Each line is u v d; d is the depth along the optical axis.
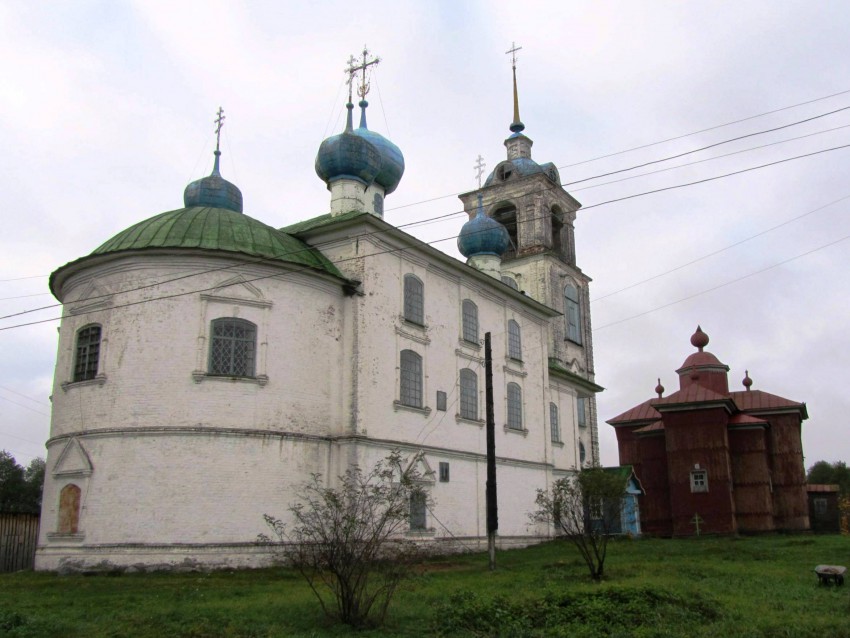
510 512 39.00
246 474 26.56
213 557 25.42
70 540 25.89
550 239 54.88
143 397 26.27
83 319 28.22
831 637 13.37
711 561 28.09
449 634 14.15
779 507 52.84
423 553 20.02
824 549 32.53
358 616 15.27
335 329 30.20
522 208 55.06
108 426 26.31
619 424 57.91
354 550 15.75
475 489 36.25
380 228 31.53
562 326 52.94
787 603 16.95
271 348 27.95
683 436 48.91
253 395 27.27
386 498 19.23
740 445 50.50
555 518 25.03
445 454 34.31
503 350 40.78
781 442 53.88
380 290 31.53
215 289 27.38
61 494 26.78
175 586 21.31
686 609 15.62
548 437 43.84
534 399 43.22
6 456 73.44
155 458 25.80
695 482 48.09
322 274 29.47
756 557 29.47
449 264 36.22
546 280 52.59
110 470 25.91
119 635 14.02
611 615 14.88
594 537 24.73
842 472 113.38
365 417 29.52
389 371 31.44
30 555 33.06
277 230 31.22
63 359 28.53
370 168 35.94
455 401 35.72
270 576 23.88
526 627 14.48
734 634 13.62
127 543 25.16
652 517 52.53
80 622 15.30
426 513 32.44
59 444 27.52
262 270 28.30
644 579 21.38
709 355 60.03
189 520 25.48
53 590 20.67
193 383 26.53
